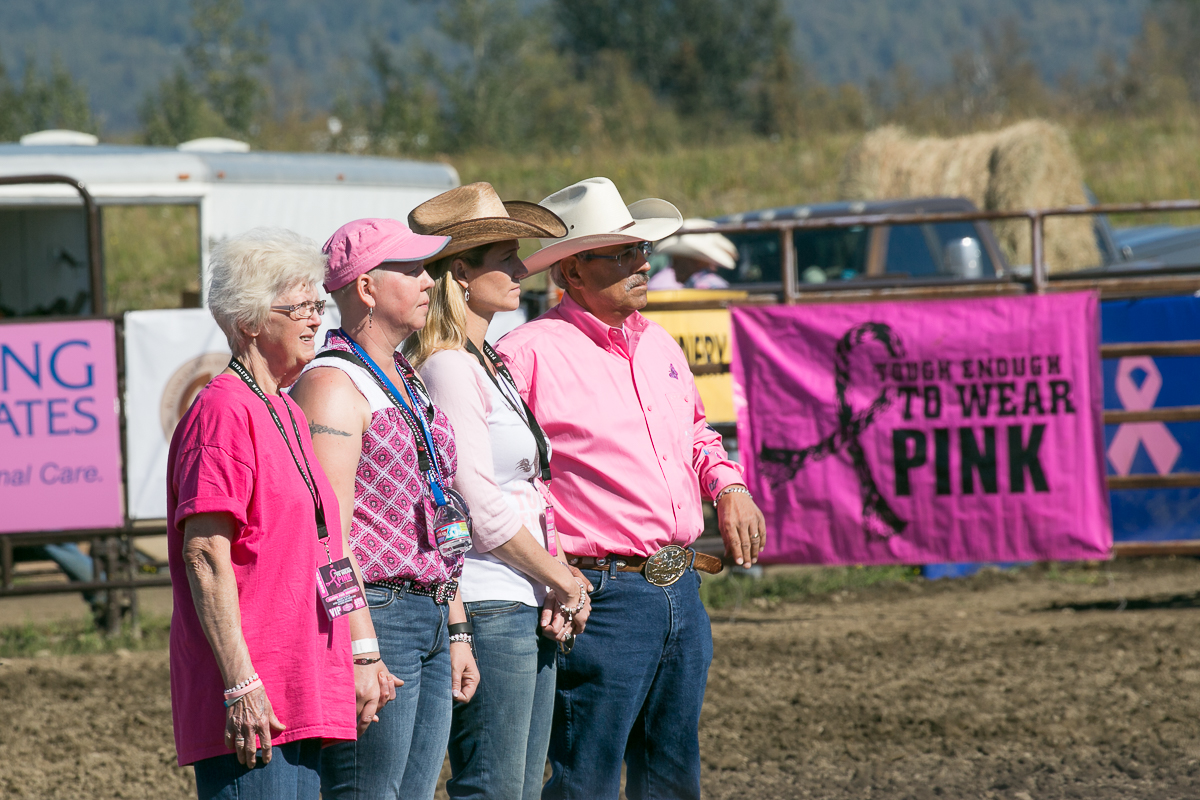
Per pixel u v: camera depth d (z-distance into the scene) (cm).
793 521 1817
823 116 10494
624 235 909
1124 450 1892
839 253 2516
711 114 11719
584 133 9462
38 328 1742
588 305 943
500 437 848
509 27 10375
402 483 771
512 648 852
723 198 5984
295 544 691
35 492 1753
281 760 688
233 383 695
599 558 916
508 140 9419
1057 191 3391
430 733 798
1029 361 1781
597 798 924
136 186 2536
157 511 1802
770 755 1321
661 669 944
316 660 695
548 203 962
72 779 1275
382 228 781
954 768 1281
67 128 8738
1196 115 7175
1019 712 1417
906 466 1798
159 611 2075
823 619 1845
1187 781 1232
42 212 2914
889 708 1438
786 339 1809
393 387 782
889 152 3575
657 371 960
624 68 11088
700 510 967
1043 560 1792
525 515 860
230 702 665
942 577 2144
